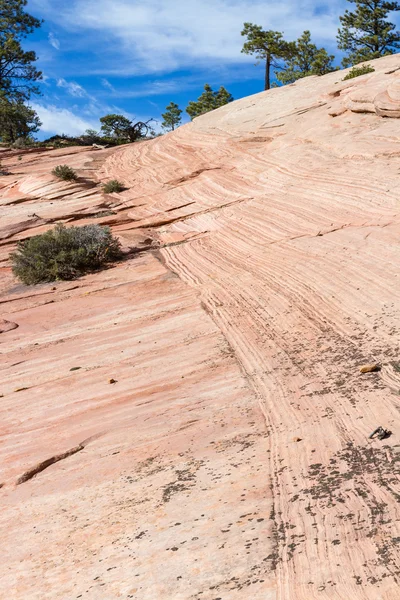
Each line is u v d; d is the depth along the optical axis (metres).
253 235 17.31
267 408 7.17
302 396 7.26
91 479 6.30
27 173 34.38
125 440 7.13
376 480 4.72
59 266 18.17
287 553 4.00
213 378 8.70
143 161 31.47
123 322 12.89
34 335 13.28
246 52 56.44
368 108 23.22
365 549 3.81
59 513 5.68
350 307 10.14
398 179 16.41
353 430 5.90
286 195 19.48
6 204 28.62
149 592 3.94
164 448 6.64
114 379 9.56
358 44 60.81
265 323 10.68
